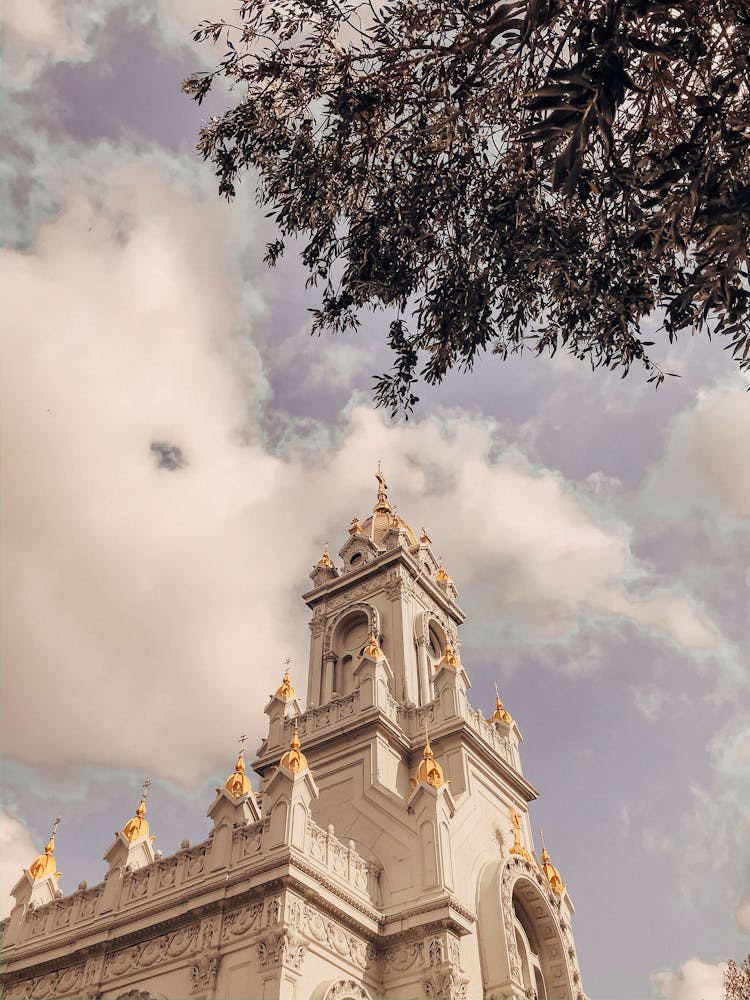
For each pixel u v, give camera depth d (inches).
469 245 570.9
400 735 1214.3
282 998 748.6
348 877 929.5
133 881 981.2
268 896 831.1
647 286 504.1
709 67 416.8
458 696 1261.1
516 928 1100.5
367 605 1496.1
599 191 469.4
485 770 1251.2
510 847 1202.6
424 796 1037.8
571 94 360.5
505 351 609.0
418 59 531.2
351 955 871.1
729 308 414.6
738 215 379.9
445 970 863.1
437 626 1551.4
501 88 523.2
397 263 588.4
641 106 480.1
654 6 369.4
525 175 536.4
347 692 1418.6
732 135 406.9
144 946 901.2
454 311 573.0
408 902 943.0
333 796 1147.9
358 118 558.3
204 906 862.5
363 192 602.9
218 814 959.0
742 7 388.8
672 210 414.6
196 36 589.0
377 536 1704.0
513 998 939.3
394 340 621.3
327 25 571.5
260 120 601.6
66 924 999.6
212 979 804.0
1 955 1010.1
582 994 1138.0
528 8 386.6
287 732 1296.8
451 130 542.0
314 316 634.8
